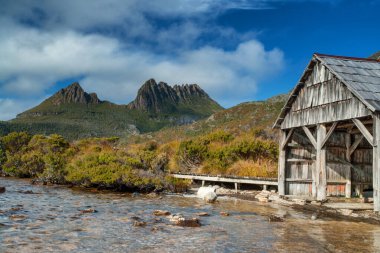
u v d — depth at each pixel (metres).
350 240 10.21
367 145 20.05
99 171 22.83
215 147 30.58
